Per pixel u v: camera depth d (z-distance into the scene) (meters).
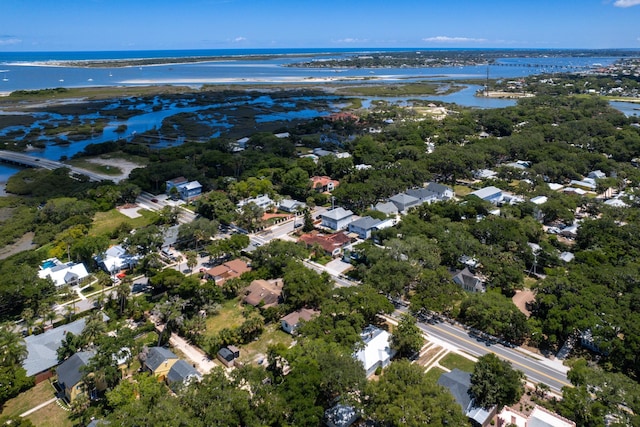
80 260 116.88
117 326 83.06
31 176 196.88
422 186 180.38
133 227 141.38
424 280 96.50
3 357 75.38
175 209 146.00
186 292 97.06
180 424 57.41
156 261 112.62
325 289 96.88
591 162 196.50
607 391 64.50
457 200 162.12
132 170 190.62
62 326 87.31
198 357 82.62
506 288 102.06
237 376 67.38
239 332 85.25
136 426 56.28
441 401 60.47
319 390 66.31
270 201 161.62
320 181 180.12
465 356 82.31
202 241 130.25
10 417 65.44
